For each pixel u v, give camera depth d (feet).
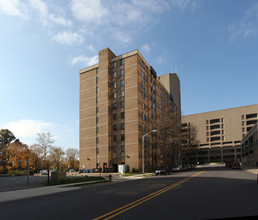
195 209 31.76
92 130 204.13
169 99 306.96
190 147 262.26
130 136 187.01
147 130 206.49
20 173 228.43
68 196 54.08
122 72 200.95
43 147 203.10
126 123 191.01
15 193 65.21
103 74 205.16
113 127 197.57
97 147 198.18
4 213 35.12
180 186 64.34
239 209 31.40
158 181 87.35
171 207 33.47
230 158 441.68
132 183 84.89
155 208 32.94
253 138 247.91
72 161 334.24
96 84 209.87
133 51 197.77
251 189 54.80
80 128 212.43
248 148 287.69
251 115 437.17
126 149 187.11
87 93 214.28
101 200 43.52
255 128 230.07
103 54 208.54
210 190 53.72
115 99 200.85
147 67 221.87
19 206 41.96
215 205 34.55
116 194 52.08
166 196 44.96
